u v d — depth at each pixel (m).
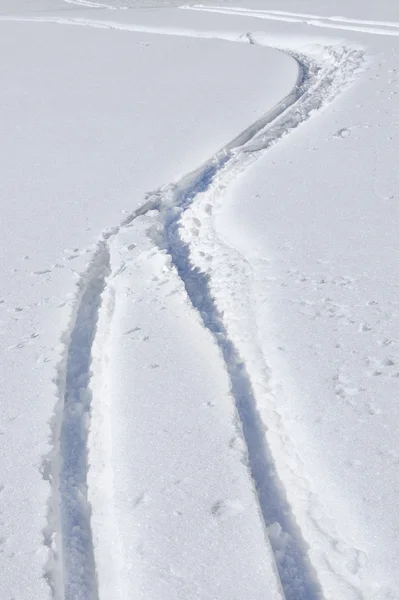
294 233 5.90
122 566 3.01
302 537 3.13
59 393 4.29
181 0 20.73
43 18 20.38
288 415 3.76
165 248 6.23
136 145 8.72
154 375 4.27
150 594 2.86
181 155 8.21
